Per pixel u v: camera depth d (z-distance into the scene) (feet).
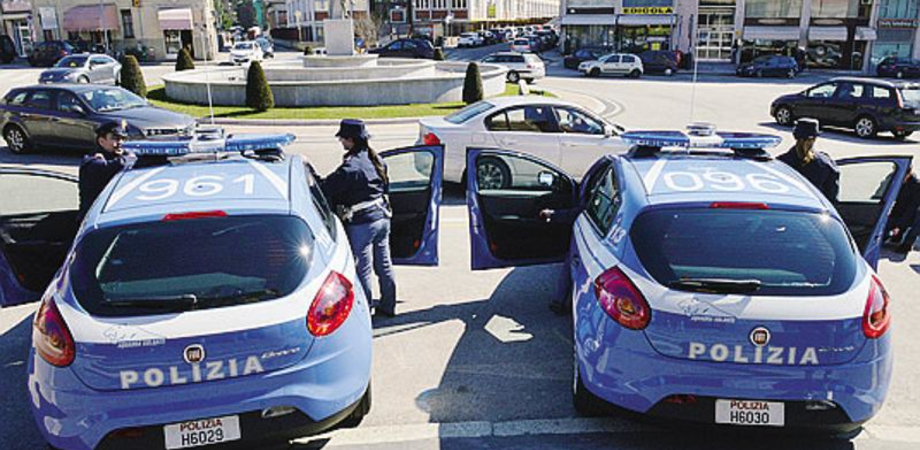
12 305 15.37
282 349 10.78
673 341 11.38
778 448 12.69
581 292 13.58
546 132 32.96
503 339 17.43
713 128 17.37
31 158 44.37
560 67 146.41
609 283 12.23
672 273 11.76
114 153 17.94
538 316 18.92
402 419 13.73
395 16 257.96
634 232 12.61
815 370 11.13
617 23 161.79
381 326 18.22
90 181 17.42
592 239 14.43
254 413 10.72
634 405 11.73
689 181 13.74
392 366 15.96
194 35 153.28
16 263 15.40
